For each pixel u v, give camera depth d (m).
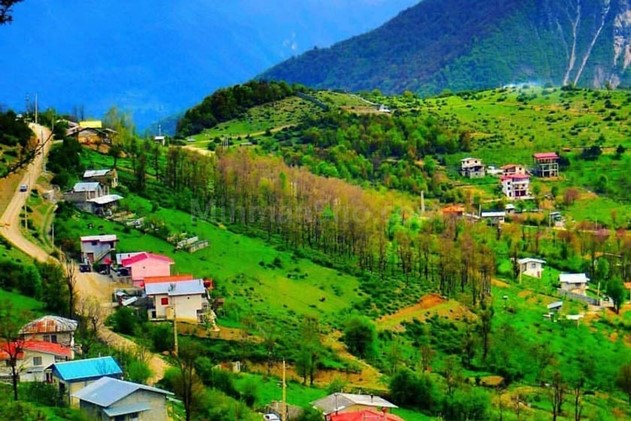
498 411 167.62
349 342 191.00
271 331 186.62
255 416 131.75
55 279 179.50
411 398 164.88
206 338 177.50
